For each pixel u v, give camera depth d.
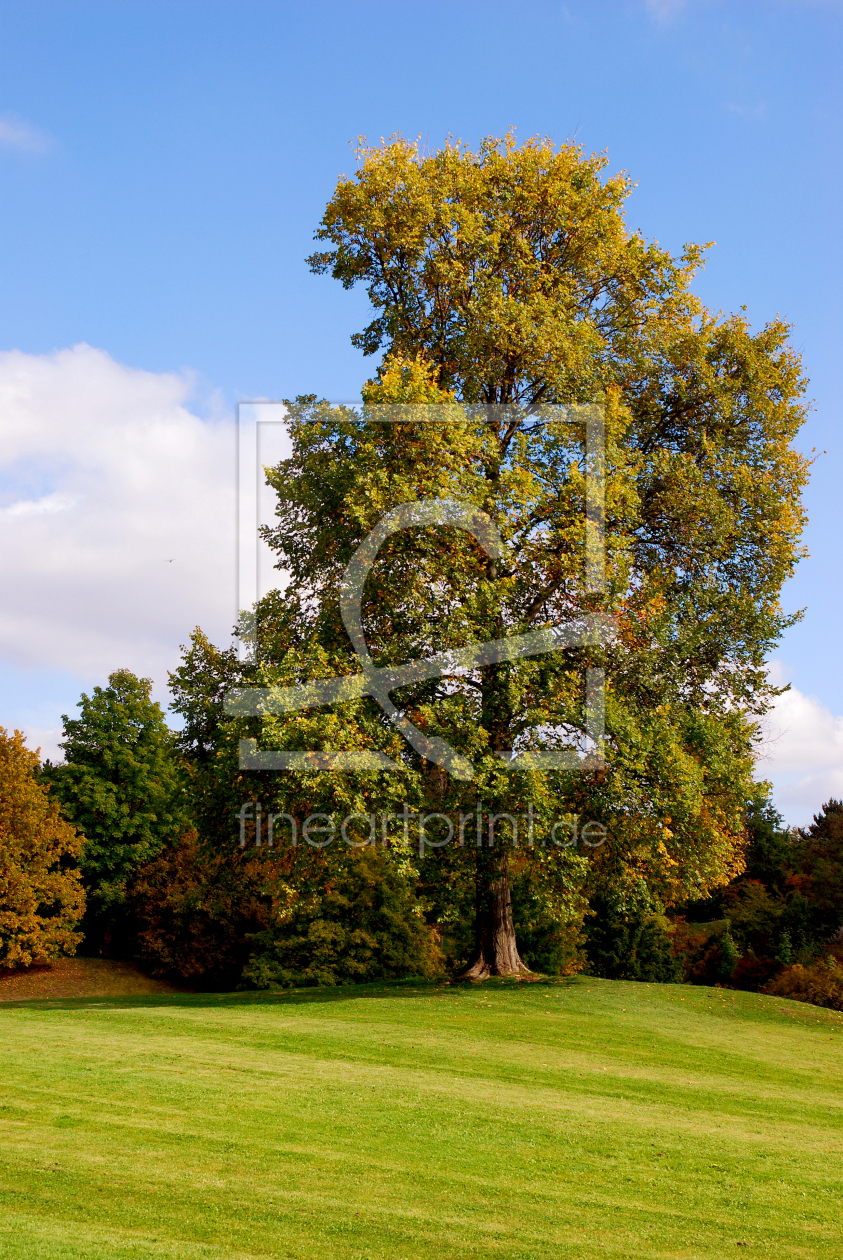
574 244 23.78
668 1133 11.37
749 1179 9.80
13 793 41.94
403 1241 7.68
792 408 24.73
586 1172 9.73
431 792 21.14
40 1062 13.34
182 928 45.03
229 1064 13.73
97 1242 7.16
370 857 34.59
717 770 21.95
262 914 43.72
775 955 46.28
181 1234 7.50
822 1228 8.53
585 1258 7.57
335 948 35.31
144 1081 12.35
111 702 49.81
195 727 22.09
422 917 36.88
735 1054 16.88
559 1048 16.28
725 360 24.83
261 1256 7.19
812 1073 15.84
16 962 42.94
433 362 22.47
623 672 22.02
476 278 22.80
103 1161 9.11
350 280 24.64
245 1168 9.17
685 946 47.47
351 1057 14.77
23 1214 7.66
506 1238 7.88
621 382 24.03
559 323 21.73
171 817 48.97
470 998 21.16
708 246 24.75
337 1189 8.77
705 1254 7.81
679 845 21.31
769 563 24.36
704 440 23.56
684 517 23.48
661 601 22.53
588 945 42.41
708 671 23.98
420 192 22.78
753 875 56.34
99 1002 22.31
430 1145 10.26
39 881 42.44
